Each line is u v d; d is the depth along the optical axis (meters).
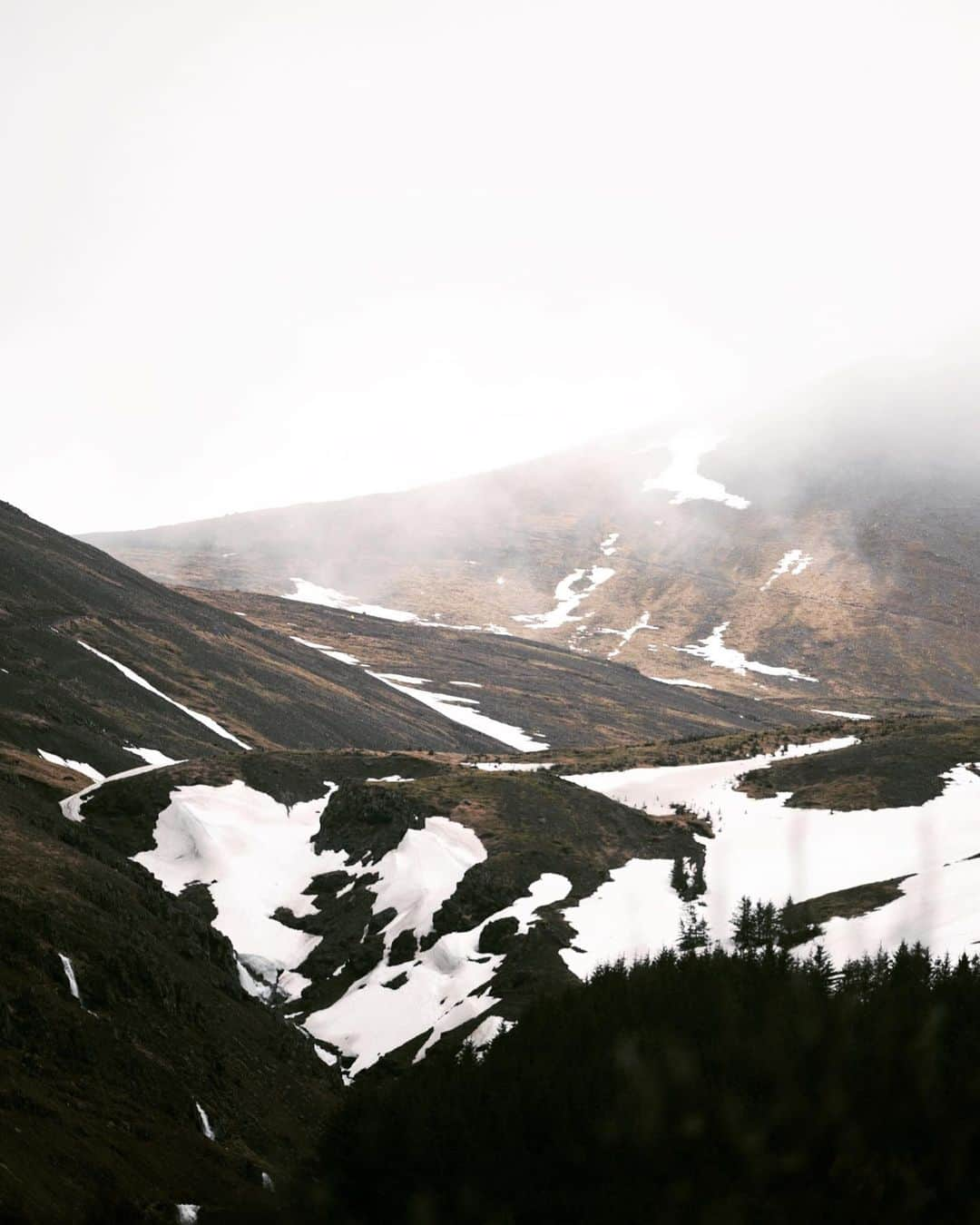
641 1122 27.08
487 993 84.62
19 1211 32.69
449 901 99.00
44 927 57.56
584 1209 26.50
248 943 97.69
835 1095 25.95
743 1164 25.66
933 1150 24.75
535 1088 29.81
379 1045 82.31
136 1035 53.78
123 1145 42.72
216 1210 34.72
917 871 102.00
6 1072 42.72
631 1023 32.62
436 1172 29.28
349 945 97.44
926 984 30.84
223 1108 53.44
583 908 98.94
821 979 33.09
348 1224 29.70
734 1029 29.14
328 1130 32.50
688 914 97.12
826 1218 24.52
